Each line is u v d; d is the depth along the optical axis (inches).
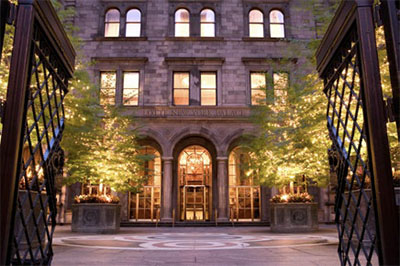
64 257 310.3
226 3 1090.1
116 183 705.0
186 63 1042.7
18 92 103.3
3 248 93.4
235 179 1022.4
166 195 959.6
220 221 943.7
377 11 106.0
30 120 397.7
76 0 1079.0
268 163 686.5
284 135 673.0
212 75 1053.8
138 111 1000.9
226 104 1021.2
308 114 588.7
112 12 1090.1
